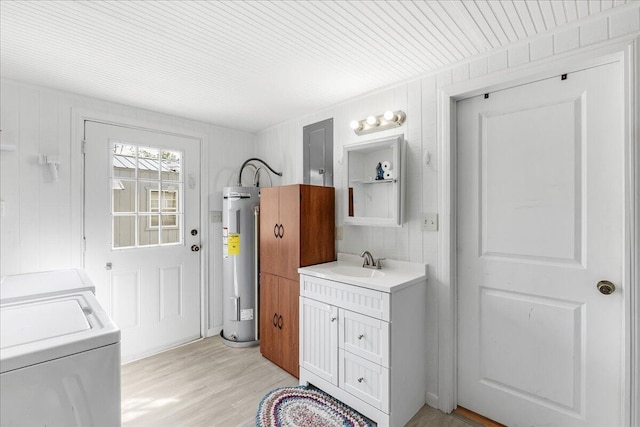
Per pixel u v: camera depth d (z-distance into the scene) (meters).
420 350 2.03
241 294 2.97
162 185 2.90
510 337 1.84
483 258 1.93
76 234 2.41
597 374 1.56
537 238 1.74
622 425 1.48
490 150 1.91
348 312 1.95
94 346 1.05
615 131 1.51
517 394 1.82
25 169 2.21
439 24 1.55
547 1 1.37
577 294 1.62
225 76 2.13
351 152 2.49
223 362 2.64
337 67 2.00
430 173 2.07
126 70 2.03
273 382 2.33
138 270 2.74
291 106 2.73
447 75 2.00
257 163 3.53
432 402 2.06
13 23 1.50
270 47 1.75
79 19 1.47
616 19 1.43
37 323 1.18
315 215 2.52
